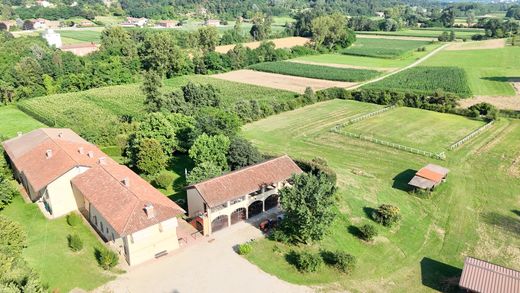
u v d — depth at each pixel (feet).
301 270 153.38
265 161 201.36
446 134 305.94
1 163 213.25
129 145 249.14
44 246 163.84
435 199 209.87
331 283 148.15
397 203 203.62
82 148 204.03
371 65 602.03
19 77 428.97
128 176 187.21
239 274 151.33
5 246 133.69
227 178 182.91
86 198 174.81
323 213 158.71
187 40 624.18
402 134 306.14
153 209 157.38
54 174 183.83
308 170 217.15
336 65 600.80
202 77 530.27
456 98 369.91
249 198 185.68
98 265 154.10
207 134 235.40
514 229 183.62
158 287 143.95
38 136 226.58
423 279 151.94
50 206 186.91
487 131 312.09
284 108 373.20
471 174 237.86
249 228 180.75
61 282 144.05
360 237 174.91
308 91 399.44
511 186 223.10
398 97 387.96
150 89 315.78
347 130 315.78
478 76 506.07
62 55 498.28
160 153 224.53
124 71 502.38
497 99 395.96
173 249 165.48
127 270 152.66
